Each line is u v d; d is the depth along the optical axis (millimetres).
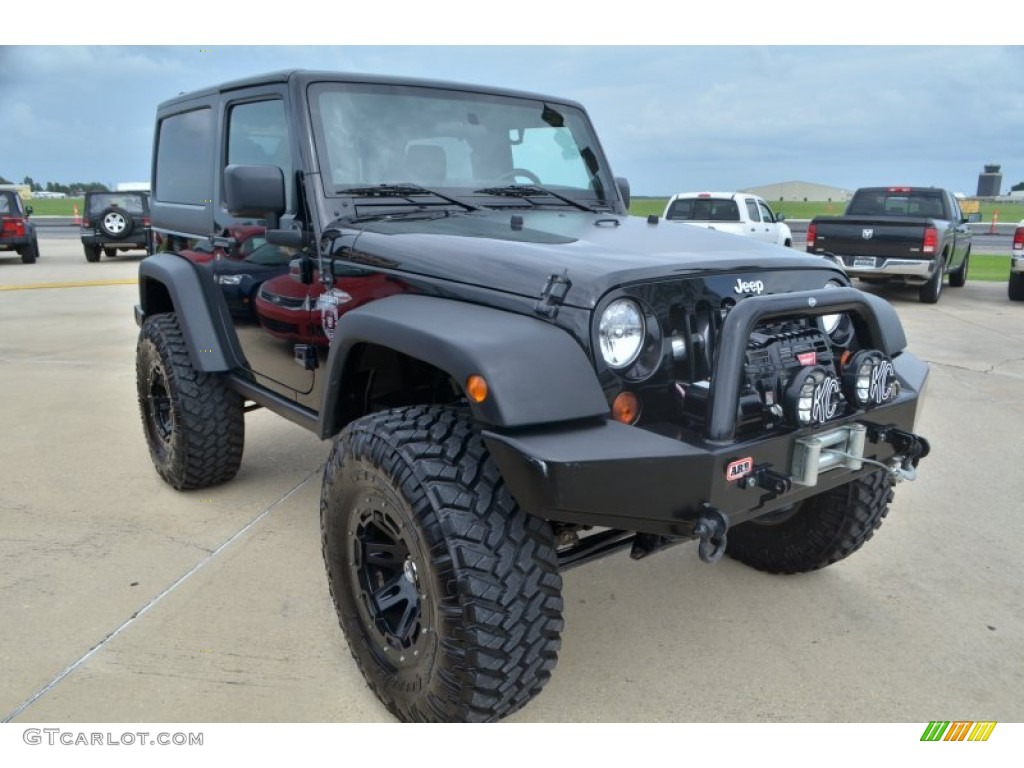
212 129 3660
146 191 18469
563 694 2502
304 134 2926
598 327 2076
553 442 1919
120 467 4445
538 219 3012
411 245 2523
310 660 2658
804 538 3092
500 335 2041
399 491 2080
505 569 1992
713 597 3121
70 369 6898
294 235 2924
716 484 2016
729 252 2500
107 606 2957
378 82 3158
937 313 10648
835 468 2334
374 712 2393
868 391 2332
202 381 3773
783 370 2205
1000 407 5840
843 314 2568
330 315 2830
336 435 2678
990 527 3756
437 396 2705
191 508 3869
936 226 10961
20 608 2930
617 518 1946
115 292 12266
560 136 3664
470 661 2008
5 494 4027
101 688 2479
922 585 3211
